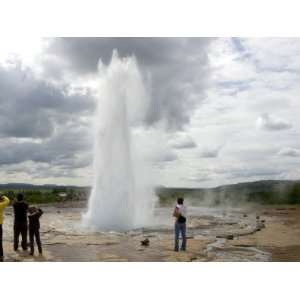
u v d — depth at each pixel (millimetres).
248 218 25422
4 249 12430
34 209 11711
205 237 15633
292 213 30453
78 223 20406
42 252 12047
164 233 16688
